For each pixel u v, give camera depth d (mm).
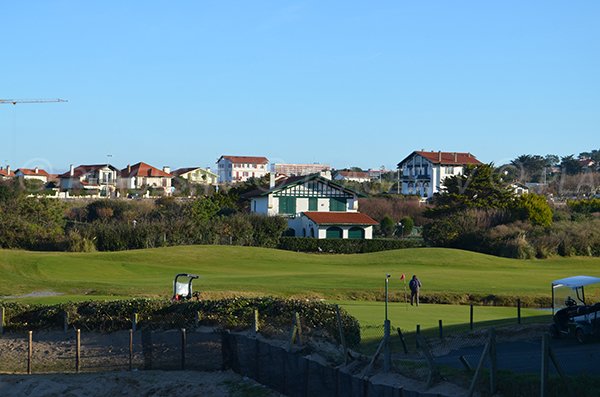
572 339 24781
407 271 52281
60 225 72625
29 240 63719
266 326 23797
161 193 131125
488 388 15102
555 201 111250
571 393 14000
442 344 22922
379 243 72812
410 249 64500
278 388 19750
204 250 60625
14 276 44719
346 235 77938
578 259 62156
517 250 64688
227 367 22250
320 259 60219
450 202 86375
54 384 21984
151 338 25453
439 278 47000
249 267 54656
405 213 95500
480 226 73062
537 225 72875
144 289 39156
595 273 52219
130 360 23312
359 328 24391
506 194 84625
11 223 63938
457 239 71312
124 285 41094
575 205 92688
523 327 26578
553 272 52906
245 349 21422
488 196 85438
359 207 95062
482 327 27453
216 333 24266
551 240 65562
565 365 18922
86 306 28516
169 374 22344
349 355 19547
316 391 18047
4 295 37875
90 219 90688
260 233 72562
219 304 26266
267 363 20297
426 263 58375
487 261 59500
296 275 47906
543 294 38750
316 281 43844
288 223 80500
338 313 19875
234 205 93000
